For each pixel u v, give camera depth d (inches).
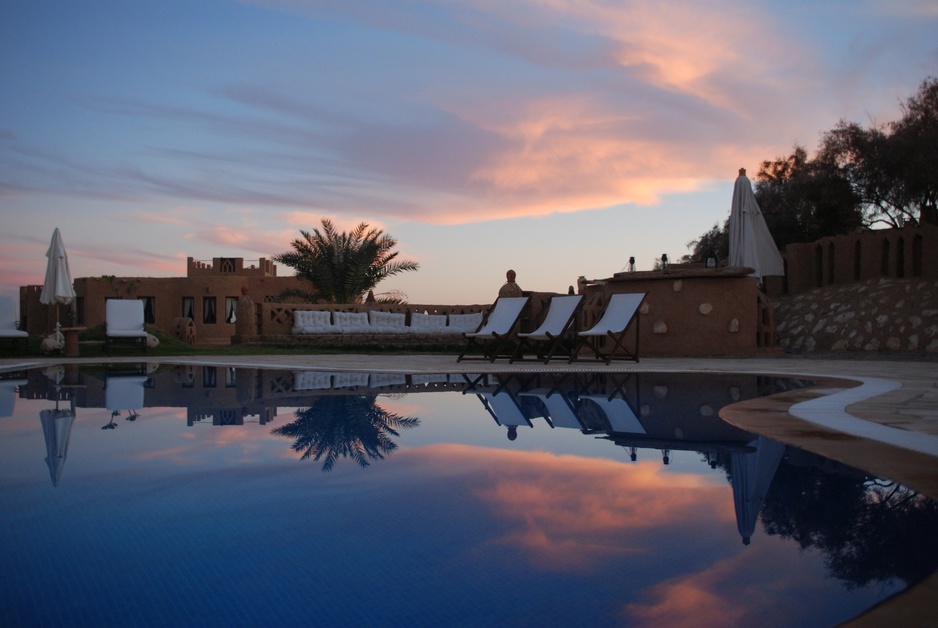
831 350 498.3
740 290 494.6
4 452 118.6
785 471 104.0
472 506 83.2
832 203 667.4
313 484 95.1
